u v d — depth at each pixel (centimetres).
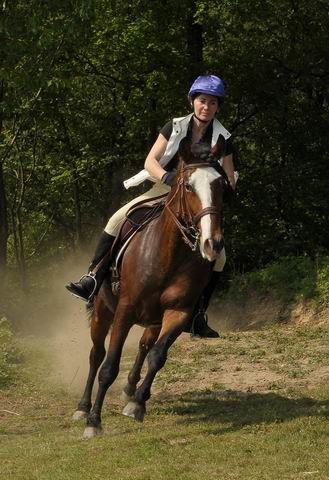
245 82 2669
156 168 803
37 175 3441
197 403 973
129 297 808
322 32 2691
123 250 828
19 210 3158
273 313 1695
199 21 2534
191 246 758
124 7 2673
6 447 796
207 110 796
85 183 3419
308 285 1688
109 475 671
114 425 874
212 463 689
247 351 1248
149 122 2708
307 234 2638
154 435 788
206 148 763
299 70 2694
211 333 877
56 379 1141
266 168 2697
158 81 2670
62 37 1975
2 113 2239
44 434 856
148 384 795
